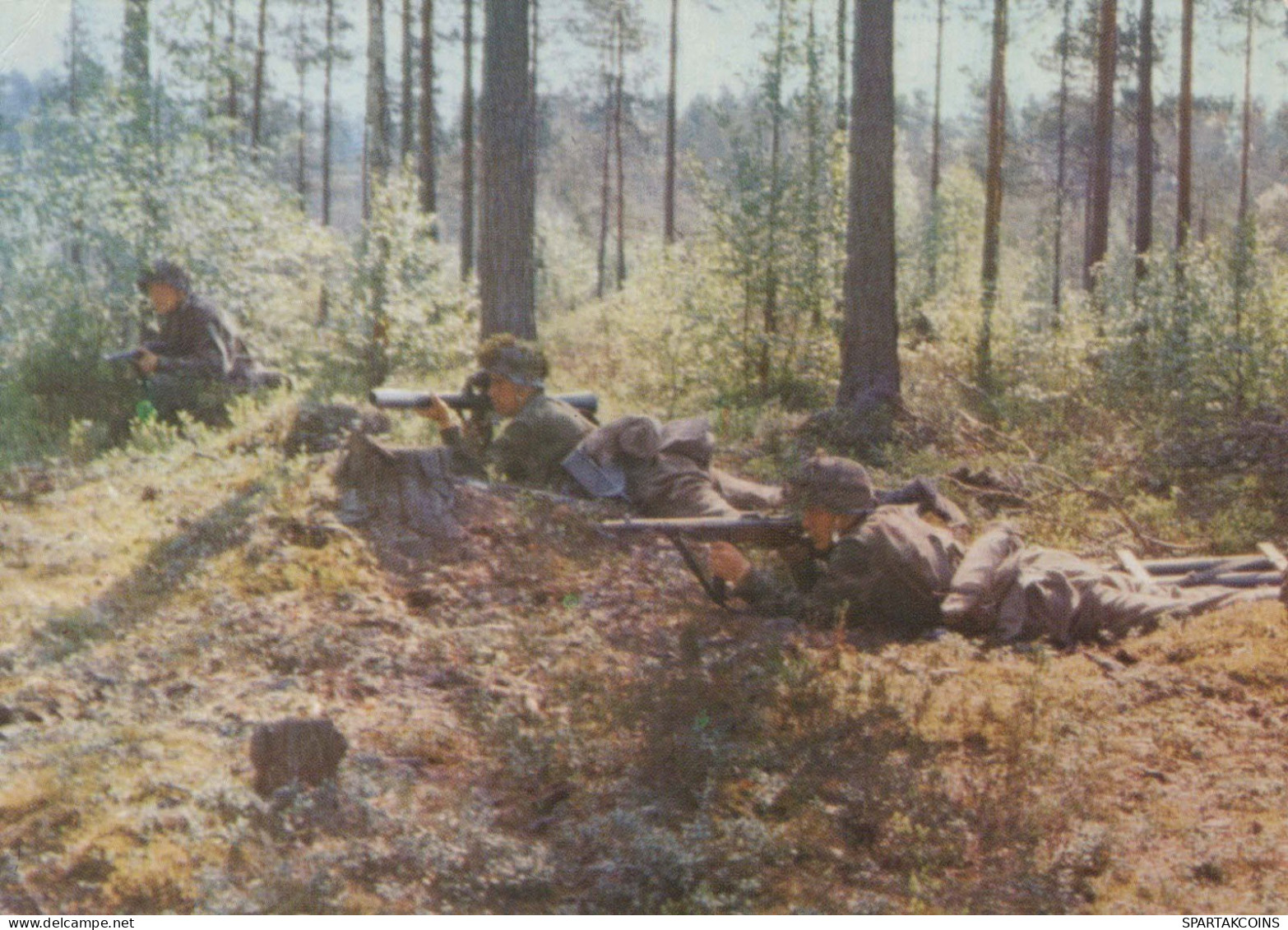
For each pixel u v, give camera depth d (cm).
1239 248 1222
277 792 371
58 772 394
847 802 390
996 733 444
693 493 691
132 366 1047
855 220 1217
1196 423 1109
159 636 532
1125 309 1366
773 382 1419
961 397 1352
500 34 1215
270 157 1351
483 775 413
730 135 1476
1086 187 2927
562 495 719
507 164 1222
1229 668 517
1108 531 823
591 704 462
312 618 550
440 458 669
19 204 1117
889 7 1205
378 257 1311
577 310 2938
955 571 571
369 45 2217
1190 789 418
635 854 350
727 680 470
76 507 722
